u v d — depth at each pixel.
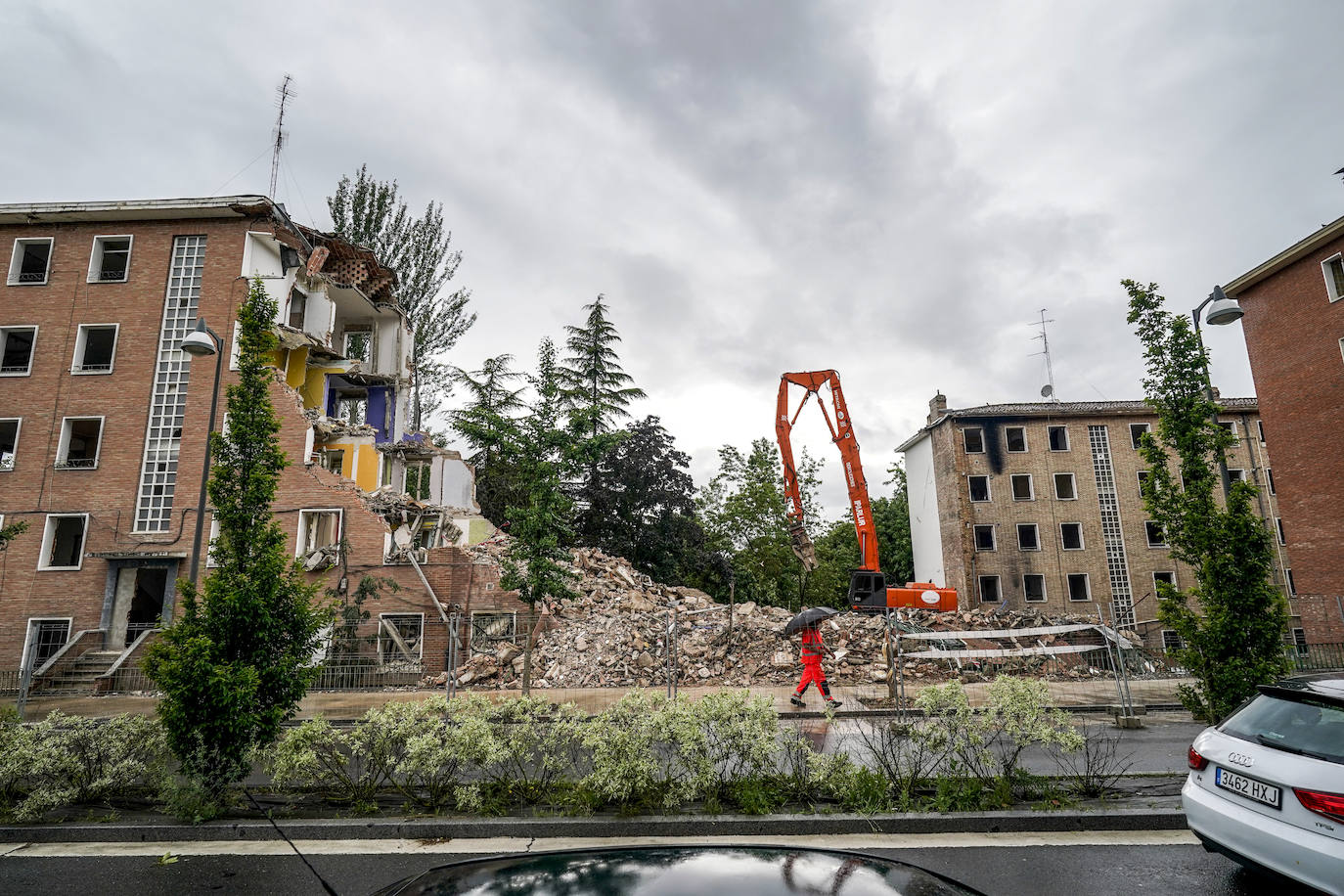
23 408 22.55
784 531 38.78
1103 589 36.38
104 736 7.24
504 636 18.42
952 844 5.83
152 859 5.73
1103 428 38.28
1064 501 37.38
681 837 6.12
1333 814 4.14
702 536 36.69
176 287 23.39
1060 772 7.68
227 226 23.70
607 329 39.50
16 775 6.71
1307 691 4.84
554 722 7.16
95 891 5.06
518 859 2.28
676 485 36.31
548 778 7.09
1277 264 24.12
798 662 17.70
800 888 1.95
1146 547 36.81
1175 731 11.00
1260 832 4.48
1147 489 9.42
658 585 26.78
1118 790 7.04
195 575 13.96
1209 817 4.87
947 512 39.00
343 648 17.95
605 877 2.04
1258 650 8.51
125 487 21.97
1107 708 13.05
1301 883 4.21
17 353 24.95
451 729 6.82
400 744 7.15
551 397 14.11
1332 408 22.58
